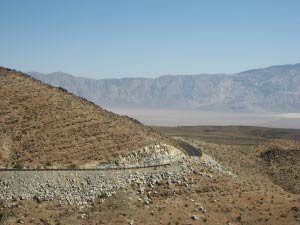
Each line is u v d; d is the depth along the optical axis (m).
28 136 85.19
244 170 122.38
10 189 70.38
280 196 88.19
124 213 70.38
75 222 66.25
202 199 79.38
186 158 94.56
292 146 151.75
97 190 74.69
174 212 72.62
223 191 84.75
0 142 81.88
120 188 76.44
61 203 70.94
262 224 72.38
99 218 68.25
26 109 93.56
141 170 82.00
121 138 91.75
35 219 65.75
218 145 146.50
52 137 86.44
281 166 135.75
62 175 74.69
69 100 104.56
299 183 121.88
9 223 63.75
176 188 80.50
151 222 68.25
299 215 75.88
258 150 148.38
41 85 109.31
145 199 75.25
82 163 80.69
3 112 90.75
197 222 70.19
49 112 94.50
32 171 73.62
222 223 71.19
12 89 100.06
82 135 89.50
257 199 83.31
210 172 93.25
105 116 104.06
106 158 83.50
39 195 71.00
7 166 76.44
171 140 120.88
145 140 93.75
